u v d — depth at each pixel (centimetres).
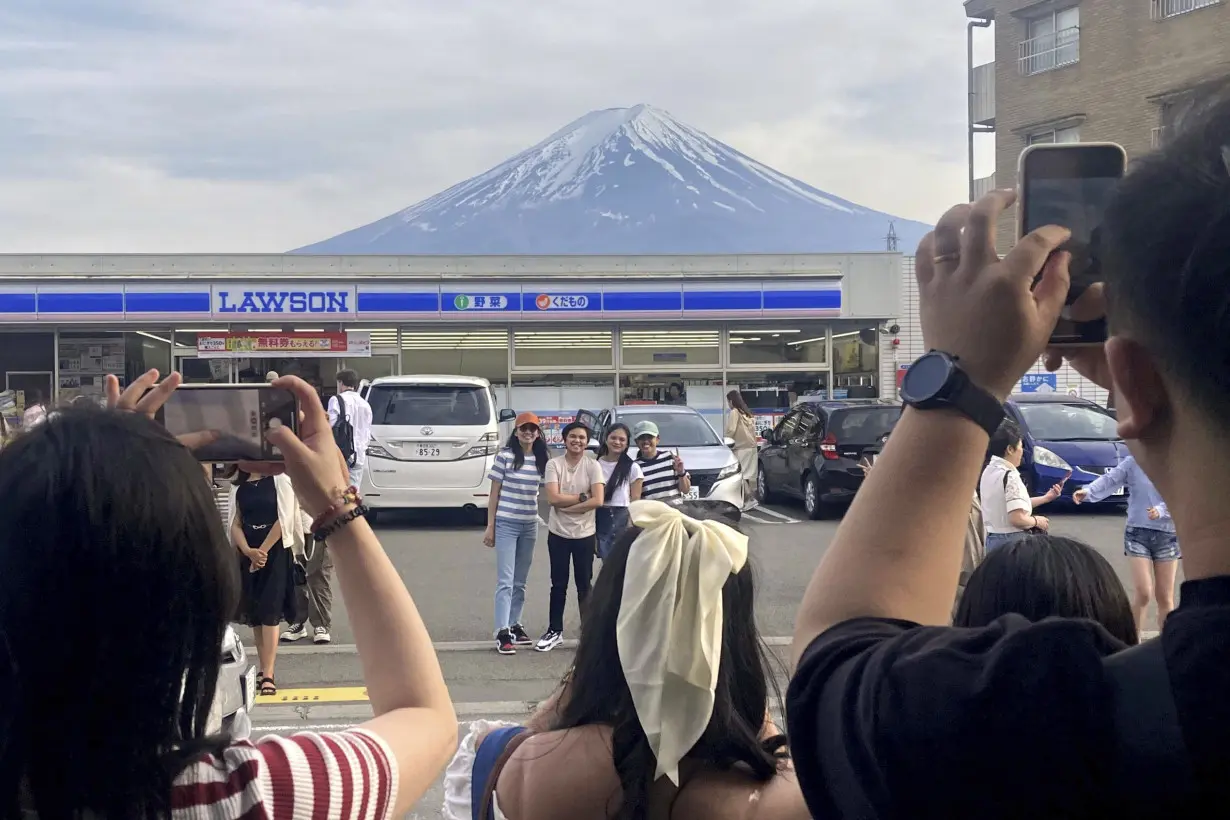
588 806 202
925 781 91
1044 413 1569
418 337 2156
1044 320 107
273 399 159
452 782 223
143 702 118
